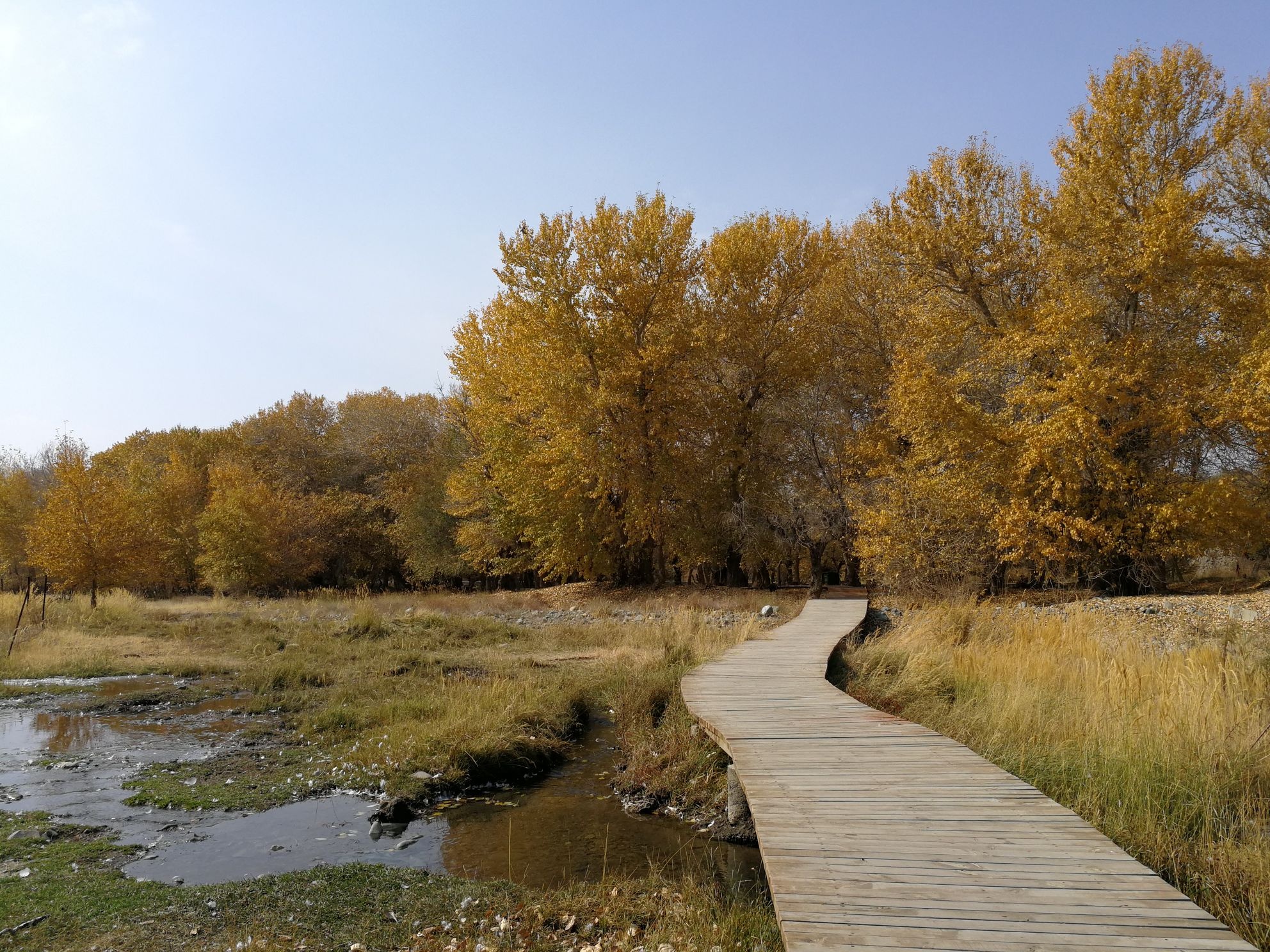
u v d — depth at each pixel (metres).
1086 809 6.31
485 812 8.40
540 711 11.74
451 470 40.31
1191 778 6.62
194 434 58.38
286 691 13.80
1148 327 21.19
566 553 30.05
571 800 8.84
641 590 29.78
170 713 12.68
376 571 49.91
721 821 7.89
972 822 5.41
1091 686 9.65
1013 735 8.16
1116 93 20.97
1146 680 9.72
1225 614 16.03
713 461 30.00
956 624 14.94
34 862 6.64
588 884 6.39
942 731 8.81
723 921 5.48
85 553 28.47
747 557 33.81
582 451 27.38
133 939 5.30
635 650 17.39
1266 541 20.66
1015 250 23.30
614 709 12.55
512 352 30.91
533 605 29.00
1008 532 20.83
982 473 21.92
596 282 28.67
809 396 29.09
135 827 7.62
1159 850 5.64
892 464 24.27
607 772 9.94
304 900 5.95
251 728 11.63
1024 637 13.52
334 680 14.67
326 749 10.40
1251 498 21.55
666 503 30.38
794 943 3.78
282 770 9.52
